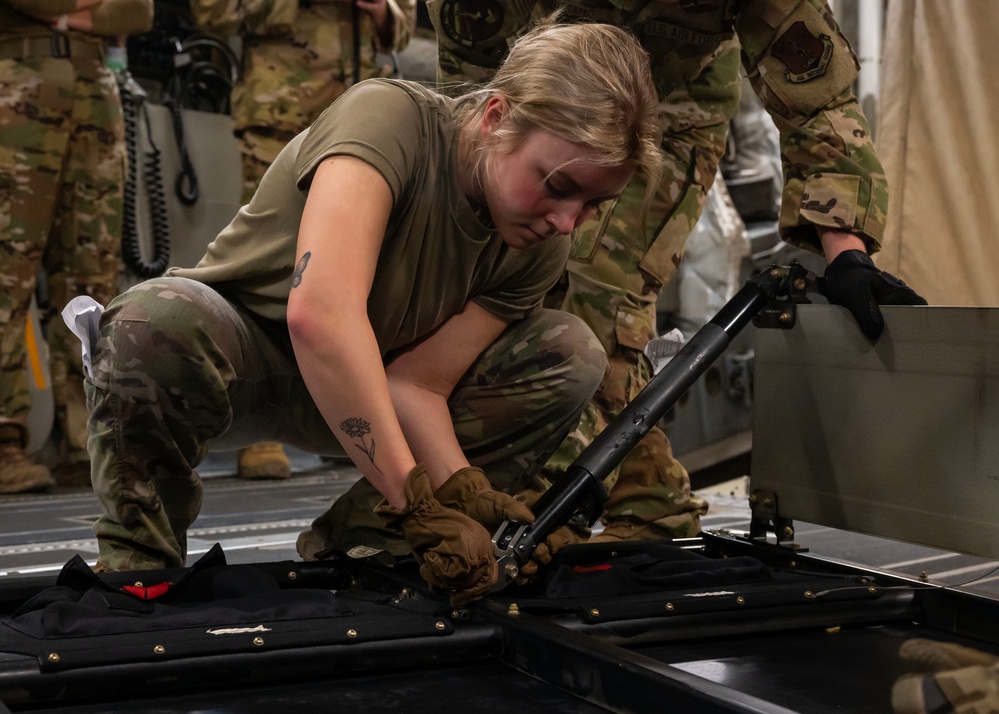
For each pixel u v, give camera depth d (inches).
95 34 134.8
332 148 47.4
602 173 44.1
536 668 42.0
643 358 76.2
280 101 138.3
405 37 148.6
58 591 46.7
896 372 55.3
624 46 45.8
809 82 64.4
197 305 53.6
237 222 57.1
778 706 32.7
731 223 133.3
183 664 38.6
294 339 44.4
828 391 59.4
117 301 54.9
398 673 42.4
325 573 56.5
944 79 122.0
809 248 66.3
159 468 56.8
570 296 74.9
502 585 47.7
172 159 161.2
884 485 56.1
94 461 56.7
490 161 46.6
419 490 45.4
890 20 125.3
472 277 55.9
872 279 57.1
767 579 54.0
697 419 130.5
